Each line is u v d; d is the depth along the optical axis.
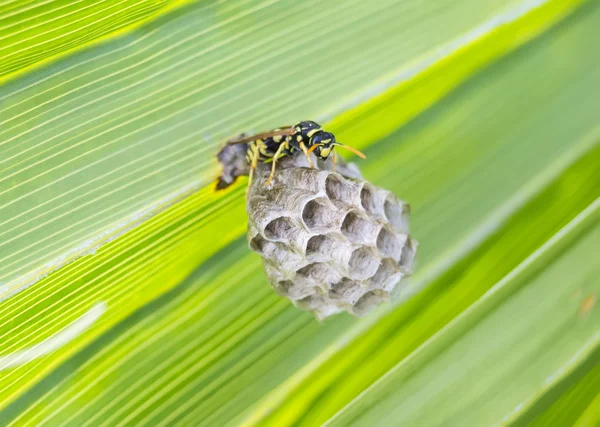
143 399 0.27
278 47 0.27
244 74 0.27
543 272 0.28
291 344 0.27
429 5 0.27
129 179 0.26
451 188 0.28
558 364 0.27
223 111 0.27
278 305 0.27
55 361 0.27
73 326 0.27
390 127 0.28
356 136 0.28
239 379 0.27
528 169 0.28
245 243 0.27
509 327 0.27
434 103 0.28
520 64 0.28
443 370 0.27
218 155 0.27
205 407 0.27
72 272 0.26
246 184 0.27
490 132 0.28
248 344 0.27
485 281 0.28
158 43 0.26
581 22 0.28
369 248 0.26
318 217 0.26
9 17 0.25
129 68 0.26
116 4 0.26
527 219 0.28
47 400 0.27
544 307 0.28
